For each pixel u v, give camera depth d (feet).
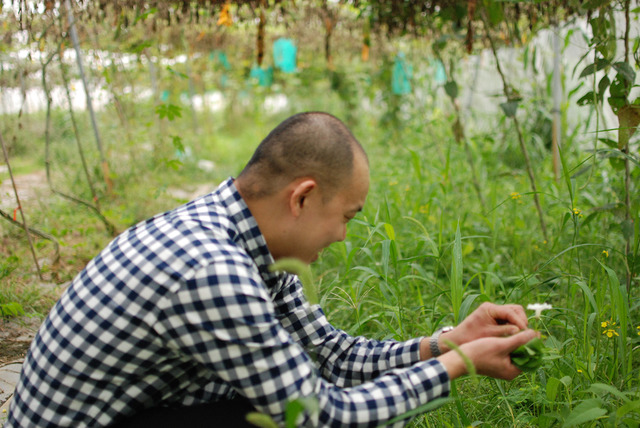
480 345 4.76
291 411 3.58
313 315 5.83
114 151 19.80
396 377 4.62
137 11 12.18
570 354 7.37
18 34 14.03
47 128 14.05
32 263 13.20
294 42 25.70
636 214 7.97
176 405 5.00
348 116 34.50
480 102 24.90
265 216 4.80
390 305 8.09
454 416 6.38
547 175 15.83
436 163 18.95
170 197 17.48
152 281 4.34
